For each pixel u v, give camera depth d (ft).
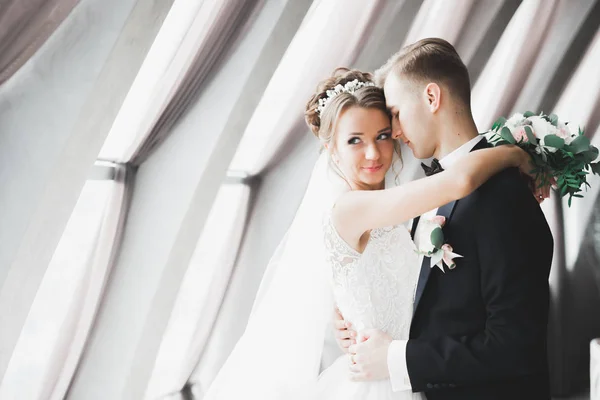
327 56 13.34
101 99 8.73
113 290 12.54
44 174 8.73
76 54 8.33
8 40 7.61
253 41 11.23
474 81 16.07
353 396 5.90
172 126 12.07
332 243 5.85
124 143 11.96
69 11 7.85
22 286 9.30
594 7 16.06
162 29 10.05
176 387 15.61
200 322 15.93
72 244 12.46
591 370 12.37
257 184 16.31
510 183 5.41
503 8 14.82
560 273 19.40
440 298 5.55
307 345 7.80
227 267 16.25
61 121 8.59
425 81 5.73
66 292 12.65
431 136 5.85
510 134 5.79
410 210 5.25
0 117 8.43
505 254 5.22
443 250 5.37
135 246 12.57
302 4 11.07
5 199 8.81
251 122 15.23
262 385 7.82
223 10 10.29
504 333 5.14
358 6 12.42
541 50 17.01
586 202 19.25
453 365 5.24
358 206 5.59
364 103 6.05
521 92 17.79
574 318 19.11
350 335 6.06
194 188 12.39
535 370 5.13
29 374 12.18
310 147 15.58
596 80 17.52
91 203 12.28
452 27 14.88
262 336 8.05
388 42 13.41
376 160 6.09
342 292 5.97
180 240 12.64
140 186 12.52
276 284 8.25
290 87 14.19
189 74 11.16
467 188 5.10
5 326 9.41
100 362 12.58
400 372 5.47
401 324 5.90
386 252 5.94
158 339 12.89
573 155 5.87
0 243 8.98
